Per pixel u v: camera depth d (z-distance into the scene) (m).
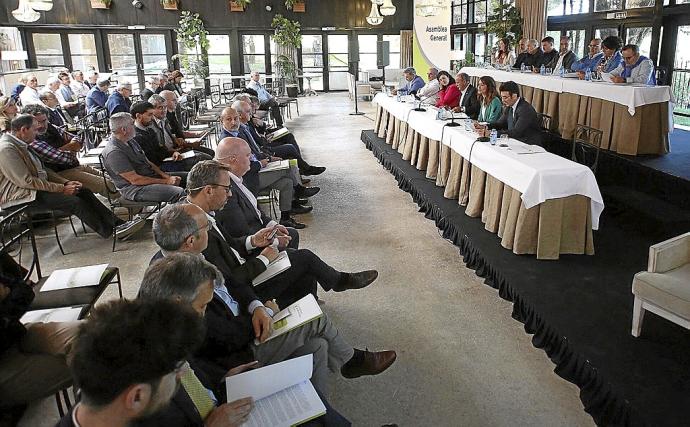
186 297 1.59
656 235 3.98
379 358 2.46
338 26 15.55
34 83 7.88
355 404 2.38
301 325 2.11
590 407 2.30
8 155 3.89
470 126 4.91
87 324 1.04
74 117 8.18
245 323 2.07
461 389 2.48
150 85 9.10
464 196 4.63
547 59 8.12
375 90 13.97
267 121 9.77
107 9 13.98
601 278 3.24
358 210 5.20
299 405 1.63
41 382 1.95
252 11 14.91
